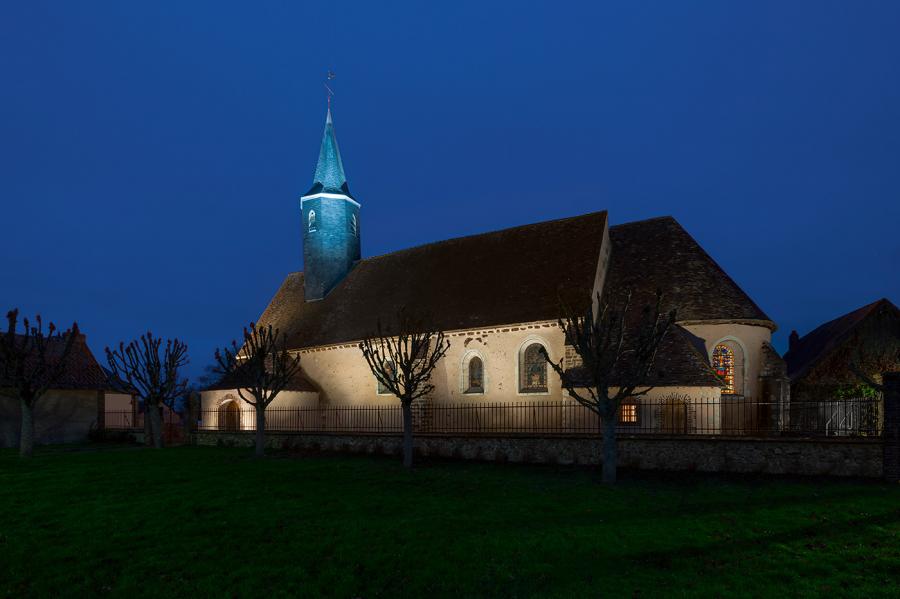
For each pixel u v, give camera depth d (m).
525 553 10.91
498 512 14.07
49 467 22.11
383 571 10.23
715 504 14.59
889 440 16.38
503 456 21.80
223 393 36.31
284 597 9.26
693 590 9.20
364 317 36.03
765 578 9.66
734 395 27.97
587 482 17.84
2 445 34.84
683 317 28.47
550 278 30.67
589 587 9.38
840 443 17.00
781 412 27.36
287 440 27.75
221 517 13.72
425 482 18.06
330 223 41.88
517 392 28.77
